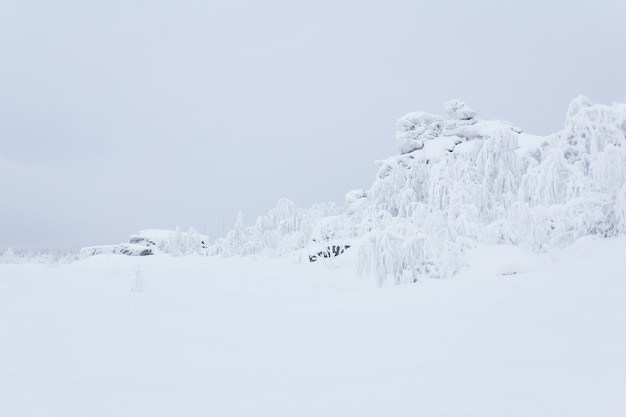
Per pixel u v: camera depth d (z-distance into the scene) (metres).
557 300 8.91
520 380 4.53
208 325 9.40
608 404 3.68
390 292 13.70
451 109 41.22
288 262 31.30
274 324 9.43
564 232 16.78
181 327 9.16
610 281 9.95
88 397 4.70
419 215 19.38
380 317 9.44
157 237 48.22
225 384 5.22
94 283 20.08
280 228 38.75
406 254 16.36
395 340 7.12
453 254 15.84
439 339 6.88
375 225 26.64
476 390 4.35
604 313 7.40
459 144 38.12
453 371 5.08
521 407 3.79
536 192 18.38
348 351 6.66
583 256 14.87
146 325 9.38
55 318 10.20
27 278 22.48
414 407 4.04
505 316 8.07
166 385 5.18
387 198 32.62
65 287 18.22
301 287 18.58
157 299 14.14
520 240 17.42
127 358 6.59
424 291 12.76
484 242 17.86
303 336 8.04
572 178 17.48
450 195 19.08
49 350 7.07
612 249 14.47
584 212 16.58
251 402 4.50
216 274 26.03
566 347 5.71
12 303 13.06
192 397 4.70
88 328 8.98
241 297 14.88
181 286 18.97
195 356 6.69
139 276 16.97
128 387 5.09
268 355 6.68
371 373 5.38
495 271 14.20
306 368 5.86
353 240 30.44
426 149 38.56
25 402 4.53
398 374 5.19
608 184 16.39
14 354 6.78
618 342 5.71
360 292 14.84
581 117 18.17
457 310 9.25
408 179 31.45
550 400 3.89
